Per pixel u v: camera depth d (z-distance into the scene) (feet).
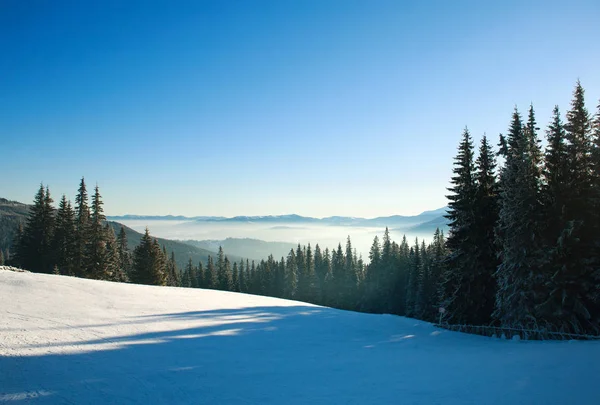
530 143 77.97
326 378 34.45
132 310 67.92
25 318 48.21
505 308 75.36
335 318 86.63
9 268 90.33
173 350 42.39
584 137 73.82
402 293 245.65
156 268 187.32
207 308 82.58
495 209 89.86
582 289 69.97
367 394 28.66
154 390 28.12
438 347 55.62
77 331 45.34
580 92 75.20
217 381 31.83
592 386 26.68
